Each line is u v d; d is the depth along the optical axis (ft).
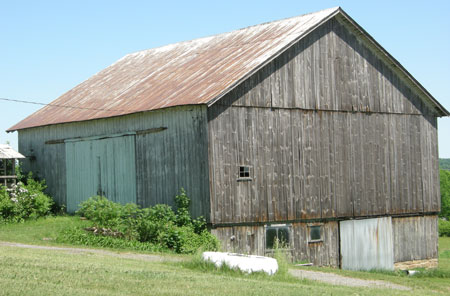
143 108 97.25
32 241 85.97
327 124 100.01
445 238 235.61
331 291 57.47
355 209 102.37
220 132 88.89
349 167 102.17
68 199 118.11
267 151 93.15
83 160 113.80
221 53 106.11
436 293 70.13
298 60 97.45
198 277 57.67
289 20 105.91
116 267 61.16
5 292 43.93
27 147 130.52
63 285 48.65
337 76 101.76
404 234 109.19
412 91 111.65
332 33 101.81
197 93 91.30
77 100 124.26
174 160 93.71
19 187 112.16
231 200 89.45
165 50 126.62
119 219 91.56
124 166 103.71
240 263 65.00
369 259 103.81
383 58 107.45
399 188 108.47
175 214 92.48
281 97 95.09
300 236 96.22
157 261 71.56
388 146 107.55
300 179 96.32
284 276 65.41
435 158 114.01
